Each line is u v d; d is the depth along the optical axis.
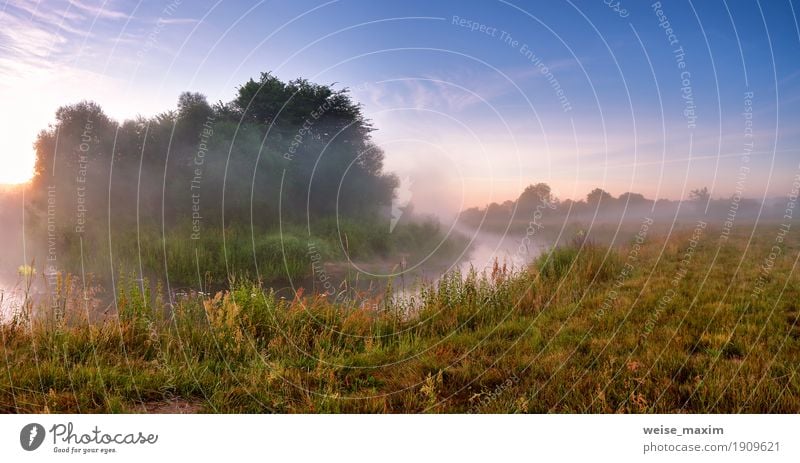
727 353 5.57
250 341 5.71
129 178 17.62
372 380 5.22
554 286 8.69
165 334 5.93
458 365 5.49
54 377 4.65
